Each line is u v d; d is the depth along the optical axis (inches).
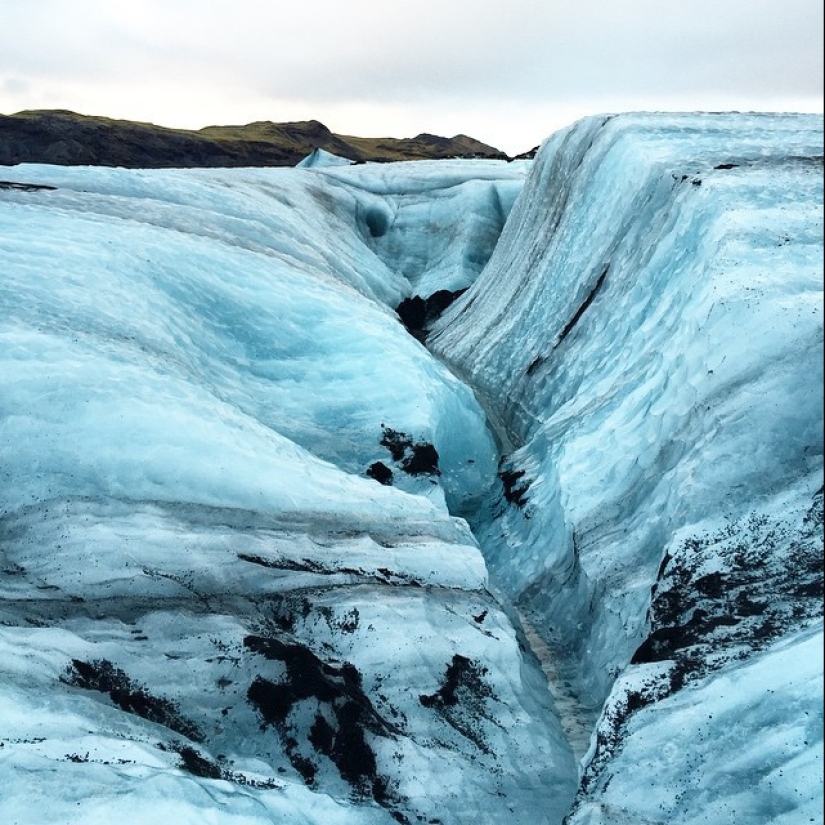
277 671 365.1
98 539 412.8
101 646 352.5
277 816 287.7
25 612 361.1
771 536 383.2
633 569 461.7
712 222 581.3
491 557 639.1
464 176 1772.9
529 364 879.1
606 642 447.2
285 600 417.7
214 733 338.6
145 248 743.7
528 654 481.4
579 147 989.2
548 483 622.5
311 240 1151.0
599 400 642.2
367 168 1840.6
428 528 531.2
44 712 297.3
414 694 389.4
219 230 938.7
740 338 464.4
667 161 737.0
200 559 420.5
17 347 505.0
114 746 290.8
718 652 341.7
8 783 247.9
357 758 346.6
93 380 498.6
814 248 513.3
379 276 1390.3
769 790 273.6
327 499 502.6
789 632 325.4
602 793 317.4
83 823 242.1
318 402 694.5
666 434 502.9
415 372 732.7
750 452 418.3
